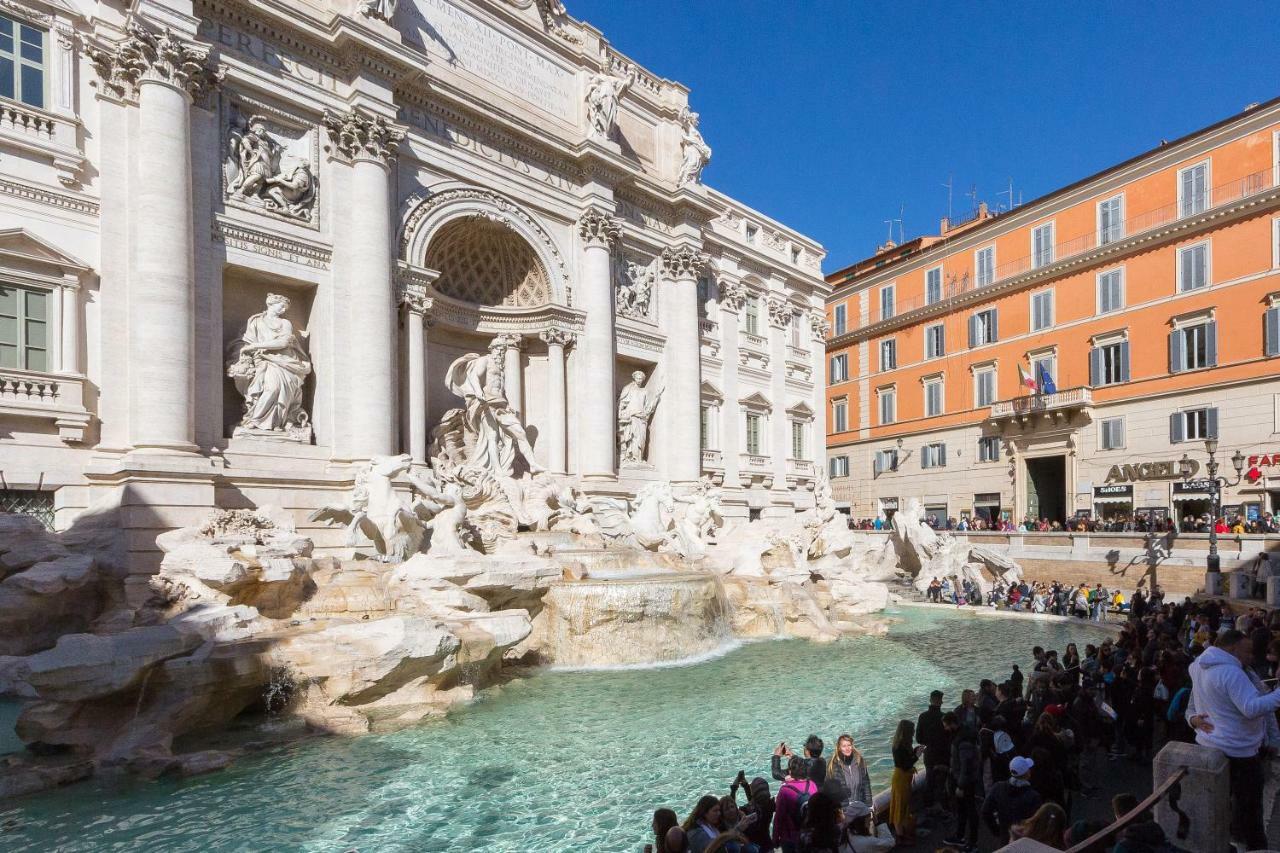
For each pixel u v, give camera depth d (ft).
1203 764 22.12
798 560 93.20
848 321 200.23
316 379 76.74
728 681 58.59
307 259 76.48
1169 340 131.54
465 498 84.02
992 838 30.07
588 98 105.09
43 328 61.16
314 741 42.80
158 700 41.19
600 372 103.14
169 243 63.98
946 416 170.81
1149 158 135.33
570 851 30.89
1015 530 132.67
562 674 60.44
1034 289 153.58
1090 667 47.52
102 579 56.13
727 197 134.92
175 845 31.14
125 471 60.49
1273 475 116.06
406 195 85.46
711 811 24.23
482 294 102.37
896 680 59.93
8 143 59.67
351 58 78.84
